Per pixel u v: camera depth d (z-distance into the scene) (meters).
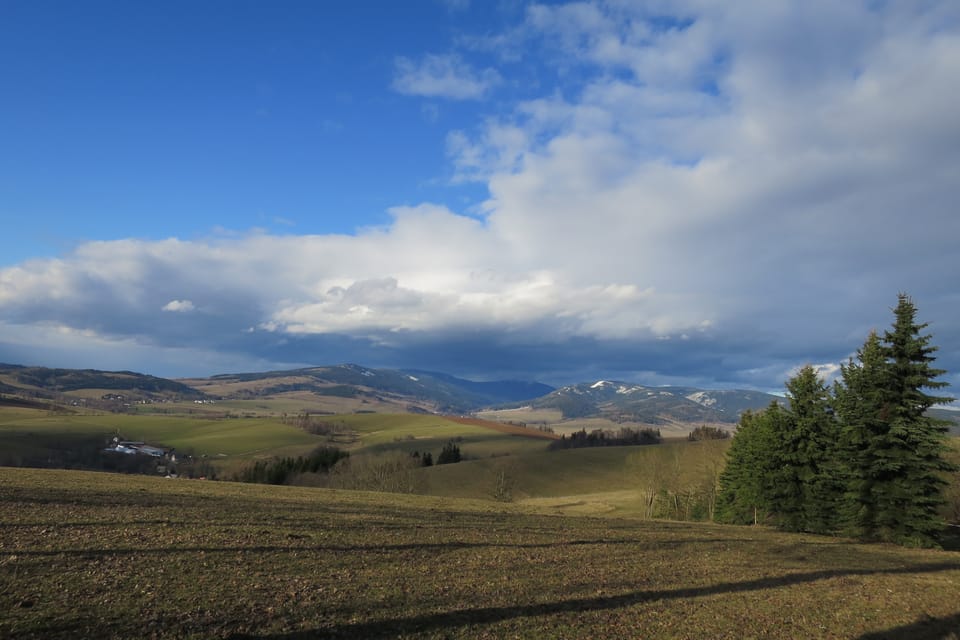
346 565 18.42
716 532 38.59
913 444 39.19
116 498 27.75
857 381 41.16
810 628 15.64
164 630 11.41
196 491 35.47
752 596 18.66
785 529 45.28
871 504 39.91
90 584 13.83
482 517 35.03
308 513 29.11
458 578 17.94
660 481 77.12
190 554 17.73
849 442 41.28
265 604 13.58
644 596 17.58
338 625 12.64
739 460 59.50
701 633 14.43
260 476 95.88
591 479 100.44
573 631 13.74
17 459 100.50
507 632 13.27
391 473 87.06
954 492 51.12
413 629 12.84
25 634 10.47
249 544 19.97
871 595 20.30
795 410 46.12
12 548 16.39
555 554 23.78
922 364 39.59
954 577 25.69
